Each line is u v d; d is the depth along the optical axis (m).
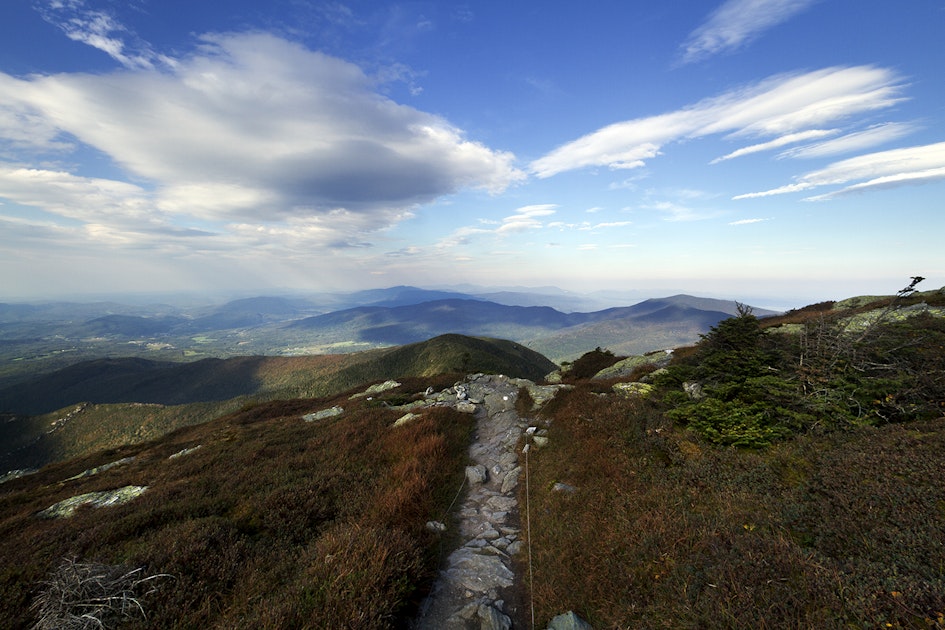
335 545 6.83
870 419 7.71
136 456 25.06
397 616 5.74
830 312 20.86
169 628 5.48
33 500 16.72
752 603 4.04
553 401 17.33
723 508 6.18
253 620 5.01
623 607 5.10
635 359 27.09
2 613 5.89
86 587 5.97
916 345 9.95
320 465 12.94
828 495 5.66
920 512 4.73
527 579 6.96
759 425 8.29
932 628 3.43
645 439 9.61
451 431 15.95
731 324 12.43
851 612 3.78
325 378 175.50
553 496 9.35
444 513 9.74
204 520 8.55
